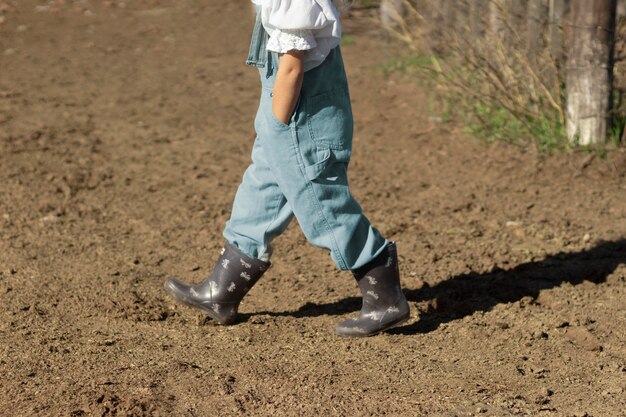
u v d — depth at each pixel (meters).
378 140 12.94
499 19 12.08
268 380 6.23
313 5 5.98
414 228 9.64
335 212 6.50
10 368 6.41
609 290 7.85
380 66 17.12
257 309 7.65
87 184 11.24
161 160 12.32
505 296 7.79
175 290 7.18
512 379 6.28
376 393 6.05
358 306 7.66
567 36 11.73
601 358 6.61
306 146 6.33
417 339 6.98
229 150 12.77
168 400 5.92
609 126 11.44
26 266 8.58
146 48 19.98
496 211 10.07
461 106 13.59
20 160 12.16
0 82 16.73
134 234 9.59
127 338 7.01
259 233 6.86
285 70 6.12
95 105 15.23
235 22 22.78
